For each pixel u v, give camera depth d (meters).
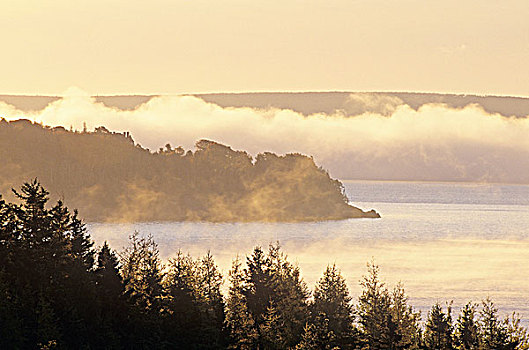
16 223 133.75
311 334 148.25
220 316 143.12
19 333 109.81
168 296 138.25
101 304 125.12
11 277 122.31
